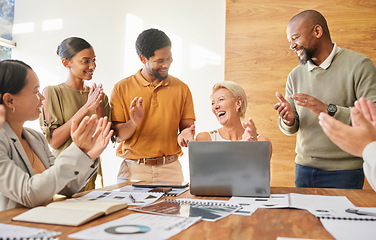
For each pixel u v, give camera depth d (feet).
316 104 6.12
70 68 7.09
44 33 13.24
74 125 3.80
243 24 10.96
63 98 6.97
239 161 4.36
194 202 3.91
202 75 11.78
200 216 3.19
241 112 6.23
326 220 3.03
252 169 4.33
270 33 10.76
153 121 7.08
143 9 12.39
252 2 10.93
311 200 4.05
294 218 3.20
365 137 2.64
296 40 6.73
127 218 3.12
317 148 6.69
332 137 2.75
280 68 10.64
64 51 7.02
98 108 6.90
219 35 11.71
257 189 4.31
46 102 6.81
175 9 12.10
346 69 6.52
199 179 4.46
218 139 6.35
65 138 6.46
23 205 3.72
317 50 6.68
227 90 6.21
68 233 2.64
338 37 10.28
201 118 11.73
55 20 13.16
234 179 4.37
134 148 7.04
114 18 12.65
